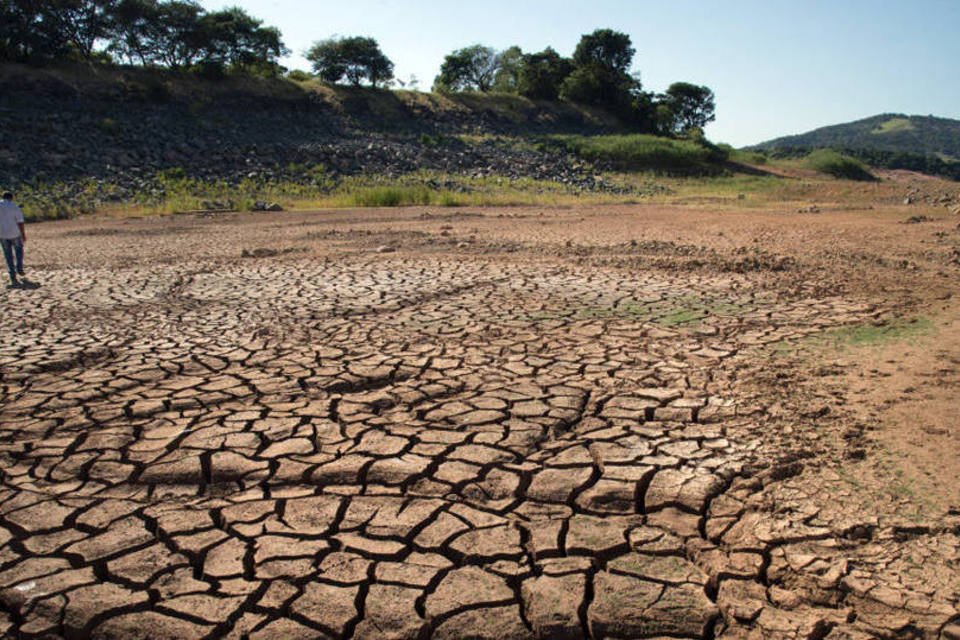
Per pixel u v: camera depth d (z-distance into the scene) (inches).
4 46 1502.2
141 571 120.6
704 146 2301.9
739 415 180.7
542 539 127.7
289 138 1588.3
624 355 236.2
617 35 2645.2
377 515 137.1
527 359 233.1
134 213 902.4
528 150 1860.2
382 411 189.8
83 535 132.2
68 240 655.1
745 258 441.4
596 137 2092.8
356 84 2076.8
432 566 121.0
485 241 562.6
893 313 289.0
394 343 256.4
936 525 126.3
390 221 773.9
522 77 2440.9
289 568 120.6
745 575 116.6
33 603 112.8
